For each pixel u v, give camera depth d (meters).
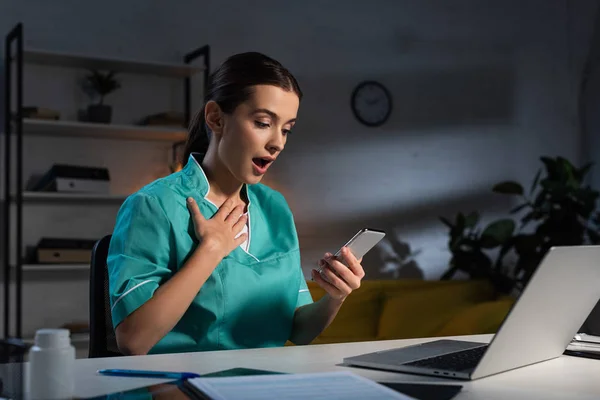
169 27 4.65
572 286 1.06
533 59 5.90
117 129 4.15
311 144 5.05
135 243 1.36
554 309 1.06
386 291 4.57
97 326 1.43
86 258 4.04
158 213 1.38
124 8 4.52
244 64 1.41
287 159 4.97
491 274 4.92
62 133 4.27
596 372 1.04
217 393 0.81
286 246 1.60
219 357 1.14
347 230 5.12
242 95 1.39
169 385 0.91
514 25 5.85
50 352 0.83
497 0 5.80
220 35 4.80
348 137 5.17
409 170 5.38
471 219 4.94
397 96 5.37
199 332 1.43
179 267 1.39
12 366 1.09
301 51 5.05
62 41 4.34
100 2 4.45
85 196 4.04
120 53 4.50
